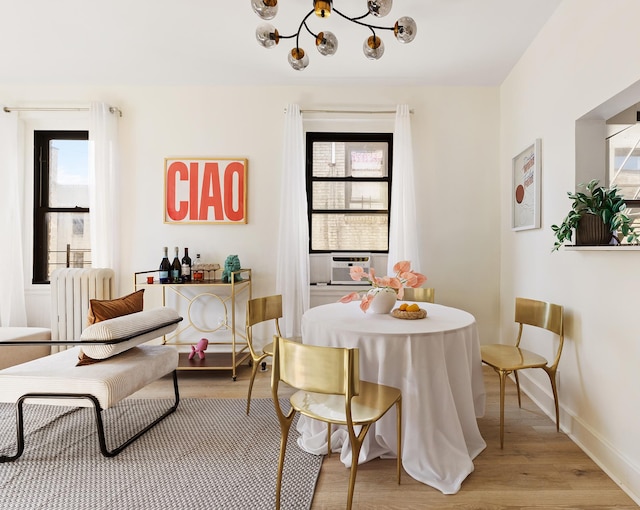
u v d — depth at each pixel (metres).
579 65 2.00
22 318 3.26
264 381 2.86
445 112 3.28
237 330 3.33
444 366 1.67
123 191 3.32
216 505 1.47
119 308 2.15
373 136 3.40
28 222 3.40
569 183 2.11
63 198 3.48
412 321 1.89
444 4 2.18
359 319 1.94
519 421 2.18
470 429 1.79
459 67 2.94
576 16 2.03
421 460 1.62
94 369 1.87
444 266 3.29
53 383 1.77
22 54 2.79
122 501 1.50
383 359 1.64
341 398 1.53
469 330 1.84
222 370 3.11
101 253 3.20
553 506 1.47
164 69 3.02
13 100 3.27
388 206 3.40
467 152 3.27
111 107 3.22
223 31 2.49
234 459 1.79
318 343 1.85
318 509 1.46
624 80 1.65
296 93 3.30
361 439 1.36
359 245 3.43
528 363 1.98
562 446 1.91
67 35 2.54
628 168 2.15
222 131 3.32
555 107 2.26
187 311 3.33
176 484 1.60
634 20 1.58
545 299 2.39
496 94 3.27
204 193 3.31
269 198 3.32
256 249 3.32
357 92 3.30
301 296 3.17
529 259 2.64
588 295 1.92
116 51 2.75
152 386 2.75
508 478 1.64
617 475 1.64
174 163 3.30
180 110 3.31
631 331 1.61
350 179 3.41
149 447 1.90
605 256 1.78
